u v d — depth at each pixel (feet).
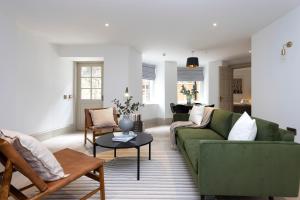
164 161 10.46
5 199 4.55
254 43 14.06
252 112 14.29
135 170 9.26
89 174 6.88
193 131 10.93
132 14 10.72
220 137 9.75
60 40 15.62
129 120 10.38
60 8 9.98
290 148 5.83
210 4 9.57
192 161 7.02
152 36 14.61
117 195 6.97
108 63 17.11
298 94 9.96
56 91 16.81
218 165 5.91
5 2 9.27
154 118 24.39
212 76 24.18
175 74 24.52
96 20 11.57
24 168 4.65
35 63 14.39
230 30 13.30
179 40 15.62
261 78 13.20
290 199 6.74
